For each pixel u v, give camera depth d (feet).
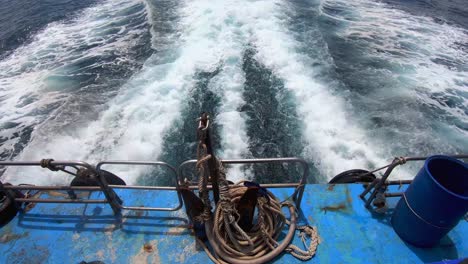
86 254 12.32
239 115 28.12
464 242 12.16
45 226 13.24
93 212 13.74
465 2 54.70
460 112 29.45
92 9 51.78
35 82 34.22
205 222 11.73
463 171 10.71
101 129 27.43
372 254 11.98
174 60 35.40
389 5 52.11
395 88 31.99
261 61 34.78
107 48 39.63
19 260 12.17
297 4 48.55
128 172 23.79
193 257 12.07
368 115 28.53
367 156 24.76
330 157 24.73
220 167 10.80
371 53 37.93
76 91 32.24
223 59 34.96
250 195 10.95
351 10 49.11
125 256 12.20
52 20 48.49
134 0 53.06
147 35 41.42
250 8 45.16
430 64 36.35
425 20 47.09
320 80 32.53
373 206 13.52
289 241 12.10
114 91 31.86
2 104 31.07
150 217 13.44
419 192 10.57
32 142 26.73
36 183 23.82
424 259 11.75
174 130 26.96
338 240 12.43
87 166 11.18
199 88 31.14
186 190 11.68
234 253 11.39
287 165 24.17
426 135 26.66
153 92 30.78
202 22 41.98
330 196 14.03
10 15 51.03
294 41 38.70
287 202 13.12
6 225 13.26
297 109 28.84
